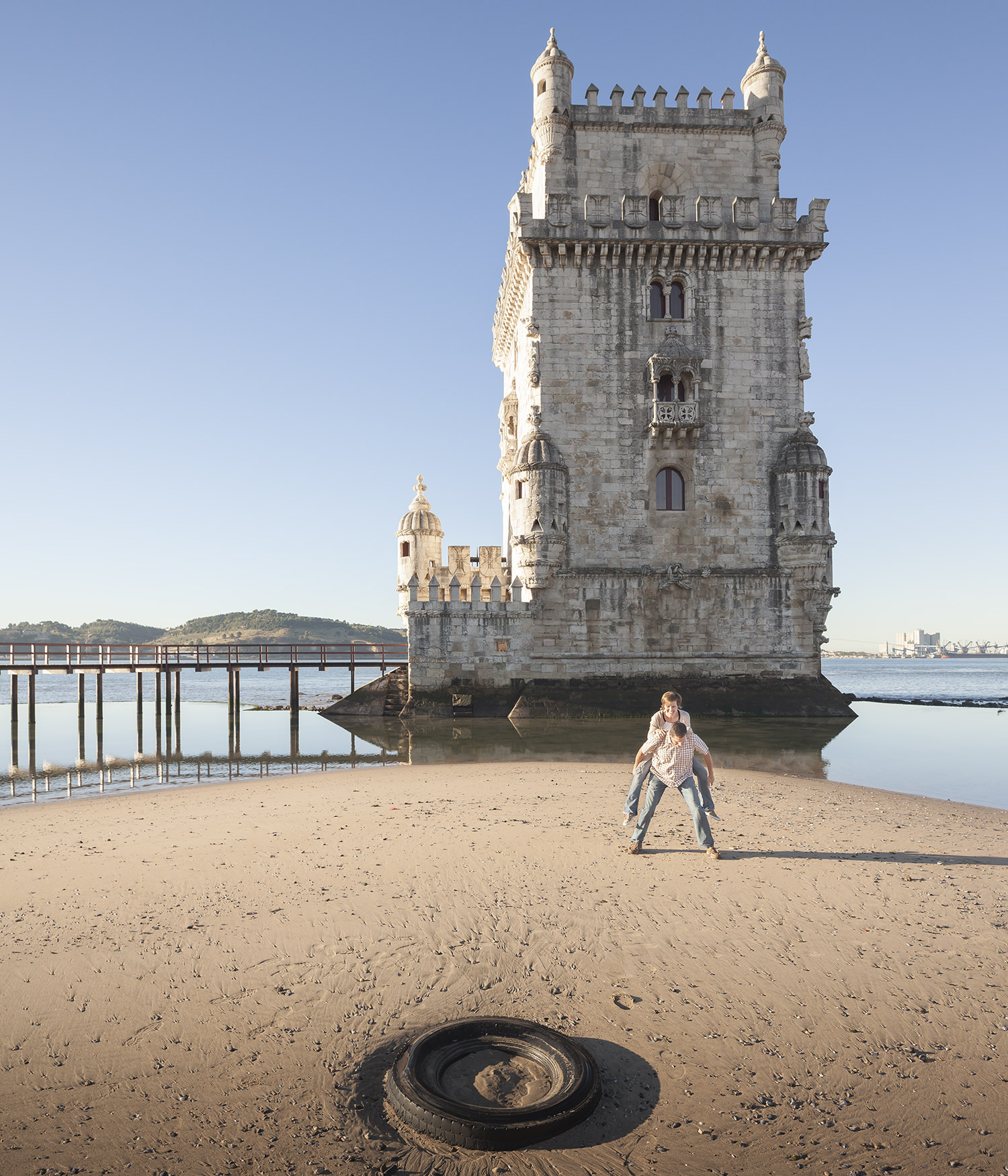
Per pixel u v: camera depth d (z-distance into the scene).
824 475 38.25
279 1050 6.24
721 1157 4.95
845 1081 5.80
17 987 7.32
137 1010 6.88
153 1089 5.72
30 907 9.48
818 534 37.56
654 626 37.84
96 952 8.09
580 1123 5.26
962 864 11.24
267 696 77.25
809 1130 5.24
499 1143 5.00
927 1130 5.23
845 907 9.31
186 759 27.92
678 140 40.50
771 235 38.62
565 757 25.98
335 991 7.22
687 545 38.28
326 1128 5.25
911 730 35.53
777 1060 6.09
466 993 7.18
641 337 38.56
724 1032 6.50
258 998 7.10
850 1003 6.97
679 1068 5.96
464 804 15.82
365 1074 5.91
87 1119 5.36
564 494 37.78
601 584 37.75
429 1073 5.70
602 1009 6.89
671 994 7.15
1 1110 5.46
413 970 7.65
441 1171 4.84
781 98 40.62
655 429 37.78
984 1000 7.02
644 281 38.66
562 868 10.90
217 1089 5.71
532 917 9.02
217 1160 4.93
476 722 36.09
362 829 13.45
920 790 20.08
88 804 16.88
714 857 11.35
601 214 38.06
